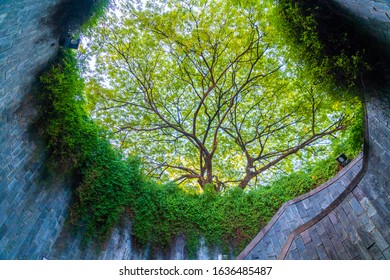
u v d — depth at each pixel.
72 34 6.41
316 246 6.50
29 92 5.63
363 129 6.48
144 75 14.56
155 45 14.00
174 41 13.65
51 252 5.67
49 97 5.97
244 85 14.17
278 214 9.47
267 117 15.51
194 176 14.73
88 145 6.73
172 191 10.01
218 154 16.69
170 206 9.36
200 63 14.41
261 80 14.41
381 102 5.57
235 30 13.45
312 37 5.99
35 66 5.62
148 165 14.99
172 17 13.14
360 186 6.32
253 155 16.53
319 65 6.31
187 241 9.23
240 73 14.80
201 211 10.00
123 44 13.75
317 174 10.18
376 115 5.82
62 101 6.08
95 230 6.81
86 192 6.63
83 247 6.47
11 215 4.83
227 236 9.79
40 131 5.88
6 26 4.12
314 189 9.42
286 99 14.66
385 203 5.50
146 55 14.25
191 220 9.65
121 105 15.04
